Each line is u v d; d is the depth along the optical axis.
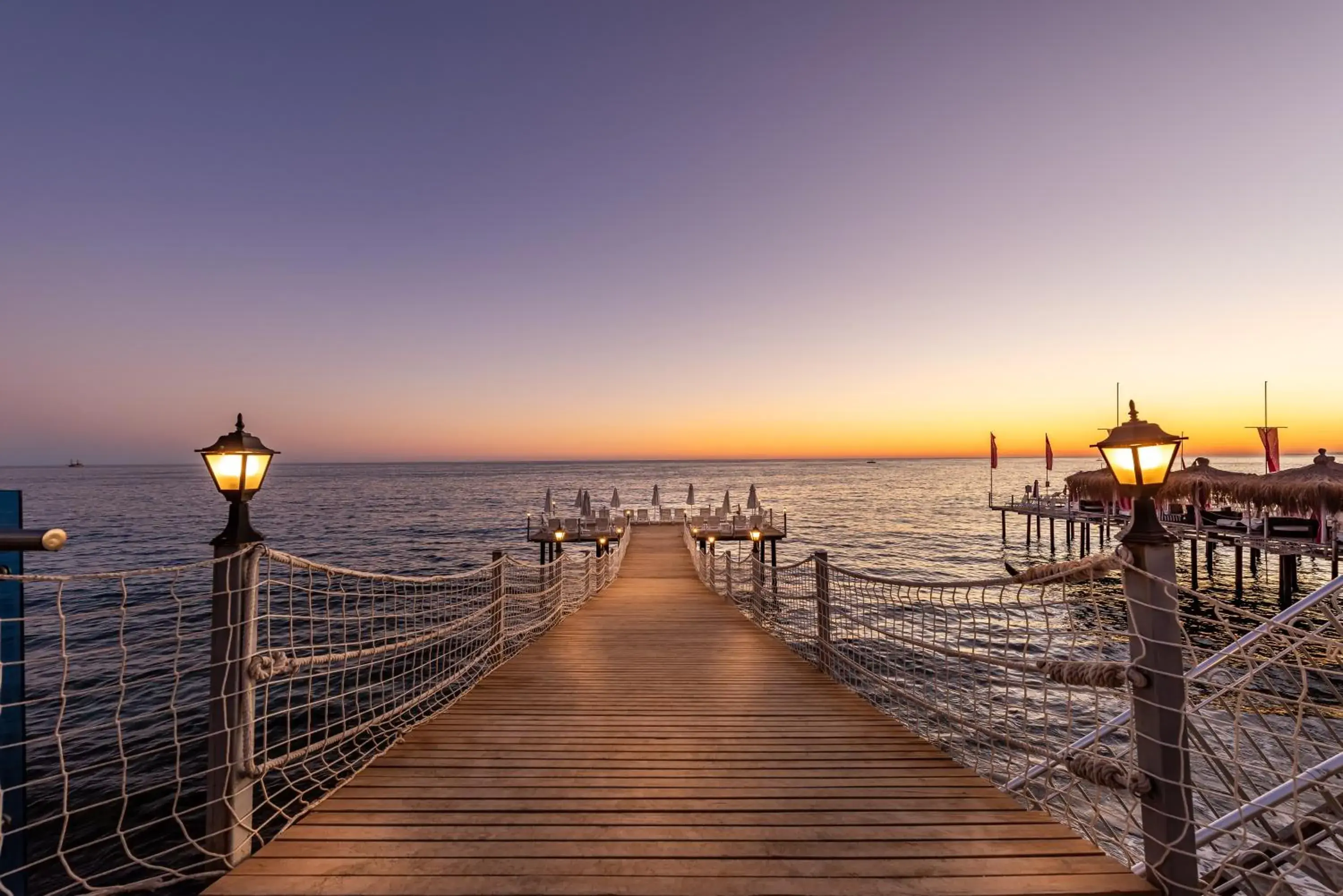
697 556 16.89
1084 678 2.85
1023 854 2.76
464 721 4.75
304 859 2.70
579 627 9.45
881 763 3.88
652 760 3.91
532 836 2.92
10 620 2.45
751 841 2.88
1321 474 18.23
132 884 2.45
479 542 34.81
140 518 47.38
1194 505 21.50
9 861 2.36
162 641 2.60
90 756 8.72
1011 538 35.59
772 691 5.69
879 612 5.52
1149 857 2.50
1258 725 7.75
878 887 2.52
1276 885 3.13
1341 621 2.96
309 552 30.97
